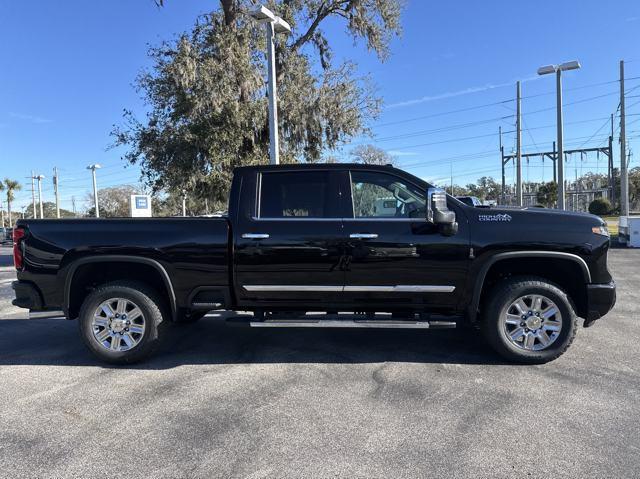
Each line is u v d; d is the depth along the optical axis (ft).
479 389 14.58
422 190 17.01
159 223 17.30
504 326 16.62
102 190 247.29
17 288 17.56
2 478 10.19
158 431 12.22
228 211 17.37
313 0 65.67
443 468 10.35
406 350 18.67
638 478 9.91
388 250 16.51
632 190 254.27
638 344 18.90
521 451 11.00
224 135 54.75
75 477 10.21
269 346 19.49
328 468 10.41
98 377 16.20
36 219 17.69
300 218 17.04
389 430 12.08
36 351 19.31
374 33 67.46
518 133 106.73
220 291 17.31
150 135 57.98
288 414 13.07
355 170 17.37
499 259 16.33
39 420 12.93
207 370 16.74
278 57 60.23
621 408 13.16
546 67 73.46
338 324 16.87
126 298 17.22
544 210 16.93
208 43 54.85
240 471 10.34
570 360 17.10
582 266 16.28
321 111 60.75
